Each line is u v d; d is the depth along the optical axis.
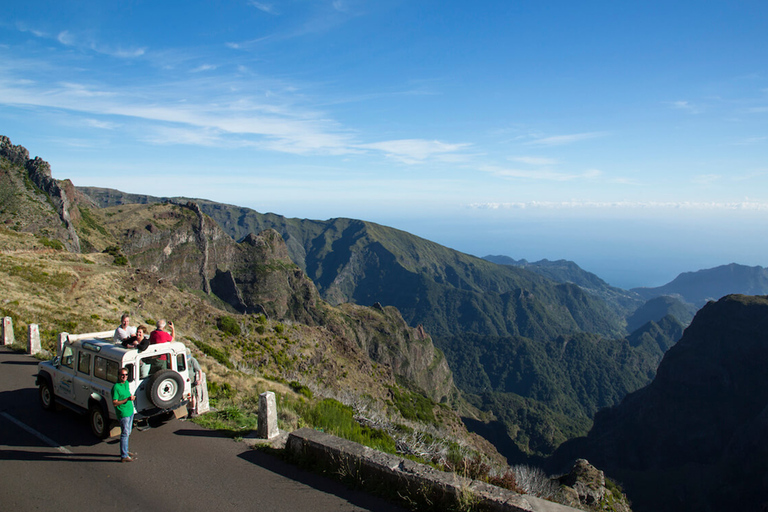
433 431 21.75
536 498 6.73
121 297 38.34
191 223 182.00
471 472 11.32
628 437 149.75
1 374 15.28
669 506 96.88
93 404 10.37
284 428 11.48
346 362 56.41
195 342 28.19
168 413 11.19
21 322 21.97
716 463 110.81
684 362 156.12
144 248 160.38
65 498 7.79
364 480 8.10
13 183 116.12
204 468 8.88
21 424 11.19
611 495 17.66
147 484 8.27
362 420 17.69
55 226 111.69
